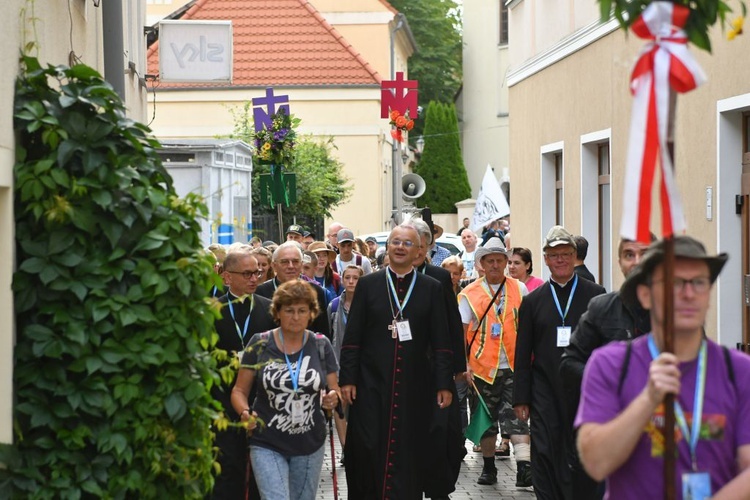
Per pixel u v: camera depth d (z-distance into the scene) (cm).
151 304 871
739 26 625
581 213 2405
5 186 822
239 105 5322
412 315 1263
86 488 838
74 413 838
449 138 7969
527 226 2942
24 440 843
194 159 2414
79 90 879
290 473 1077
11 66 855
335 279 2073
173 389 871
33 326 841
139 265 861
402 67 7669
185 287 865
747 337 1622
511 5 3097
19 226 859
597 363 595
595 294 1260
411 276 1276
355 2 6388
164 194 881
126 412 859
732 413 580
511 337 1570
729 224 1647
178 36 2102
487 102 8300
